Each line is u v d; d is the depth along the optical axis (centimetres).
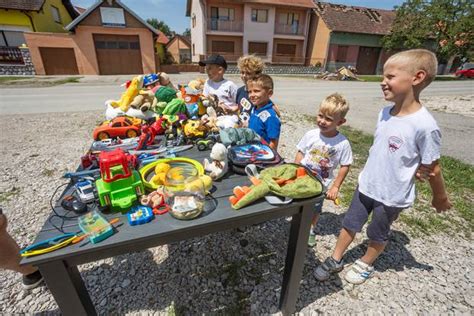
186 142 177
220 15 2070
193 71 1909
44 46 1411
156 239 100
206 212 107
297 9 2153
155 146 169
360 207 164
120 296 163
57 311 152
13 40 1534
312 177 127
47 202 253
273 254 200
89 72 1532
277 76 1844
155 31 1559
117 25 1489
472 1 1752
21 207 245
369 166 156
